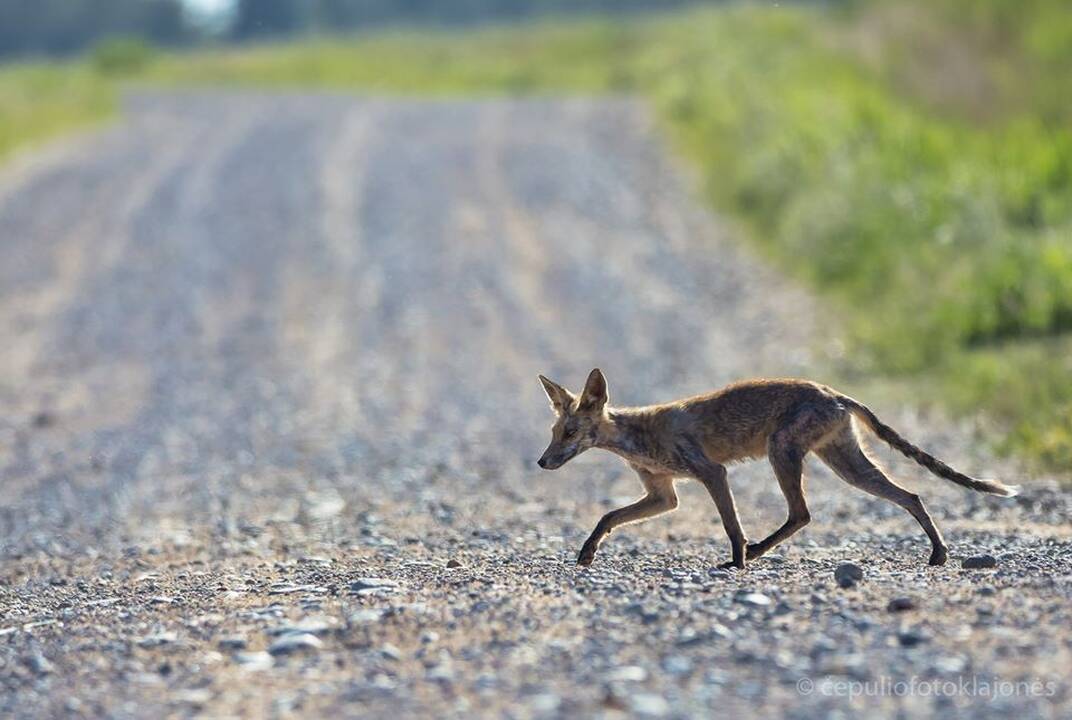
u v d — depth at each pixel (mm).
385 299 39750
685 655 10922
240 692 10852
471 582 14336
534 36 104312
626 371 31344
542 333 35719
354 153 60781
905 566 15328
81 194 53750
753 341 33625
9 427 28344
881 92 54156
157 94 85438
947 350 29578
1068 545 16312
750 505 20594
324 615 12977
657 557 16672
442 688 10516
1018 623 11500
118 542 19625
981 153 40375
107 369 33344
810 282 38531
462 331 36281
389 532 19438
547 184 53719
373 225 48562
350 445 26156
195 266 43781
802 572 14859
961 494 20500
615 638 11477
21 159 60438
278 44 124750
